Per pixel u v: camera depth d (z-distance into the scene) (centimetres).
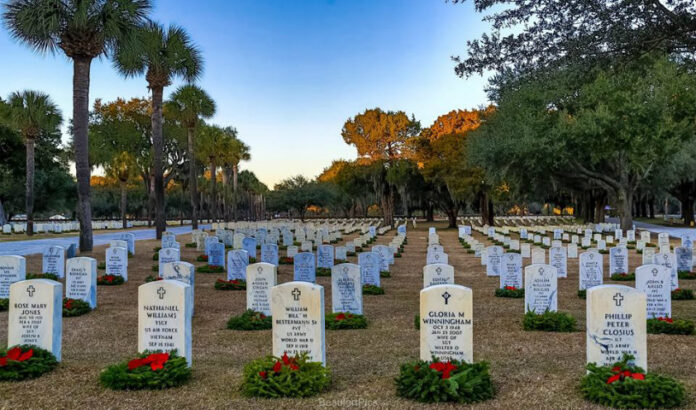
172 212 11594
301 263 1555
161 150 3306
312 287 703
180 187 10038
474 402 606
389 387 667
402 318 1151
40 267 1958
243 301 1354
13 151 4788
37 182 5888
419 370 640
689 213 5772
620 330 657
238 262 1583
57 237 3966
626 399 582
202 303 1330
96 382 685
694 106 1916
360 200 8575
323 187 8850
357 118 6247
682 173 4506
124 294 1459
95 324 1091
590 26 1057
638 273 1062
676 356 808
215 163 5922
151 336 721
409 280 1773
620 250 1714
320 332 705
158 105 3231
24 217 9462
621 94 2338
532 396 625
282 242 3475
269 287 1116
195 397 629
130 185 8662
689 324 950
